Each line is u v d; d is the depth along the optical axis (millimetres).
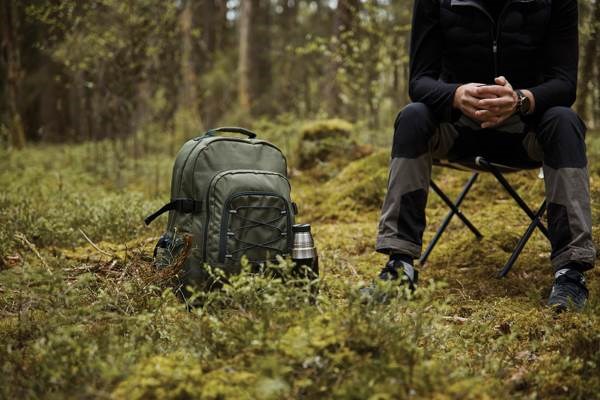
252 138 2793
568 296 2270
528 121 2682
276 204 2549
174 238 2578
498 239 3422
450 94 2602
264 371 1530
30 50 12211
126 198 4590
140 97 9117
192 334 1810
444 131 2773
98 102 7727
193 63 12664
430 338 1933
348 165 5715
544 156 2531
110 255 3064
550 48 2701
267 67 17172
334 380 1565
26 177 6043
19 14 8906
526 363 1950
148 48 7297
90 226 3844
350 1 8156
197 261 2480
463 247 3408
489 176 4613
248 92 14594
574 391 1721
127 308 2195
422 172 2588
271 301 1764
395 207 2547
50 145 11016
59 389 1575
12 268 2943
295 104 9750
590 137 5859
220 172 2539
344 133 6578
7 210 4078
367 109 8078
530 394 1735
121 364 1595
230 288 1927
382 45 7121
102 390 1486
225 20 17906
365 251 3701
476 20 2711
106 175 7043
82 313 1957
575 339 1956
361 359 1601
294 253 2484
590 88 5961
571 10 2674
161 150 9547
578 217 2398
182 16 12094
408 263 2490
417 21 2822
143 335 1907
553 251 2477
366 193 4840
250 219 2500
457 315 2500
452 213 3289
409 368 1602
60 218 3953
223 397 1471
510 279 2918
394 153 2598
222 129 2752
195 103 11188
